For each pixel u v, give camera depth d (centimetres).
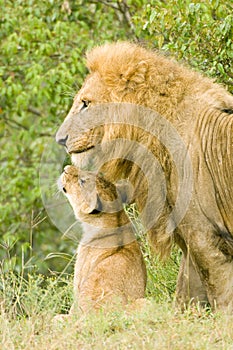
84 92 1205
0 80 2038
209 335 1015
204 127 1157
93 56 1219
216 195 1148
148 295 1317
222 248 1158
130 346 994
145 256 1361
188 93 1179
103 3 2008
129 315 1080
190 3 1450
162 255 1216
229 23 1404
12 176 2166
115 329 1055
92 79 1204
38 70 1992
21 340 1041
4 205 2077
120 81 1188
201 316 1095
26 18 2077
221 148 1148
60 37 2003
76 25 2028
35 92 1978
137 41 1767
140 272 1232
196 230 1153
